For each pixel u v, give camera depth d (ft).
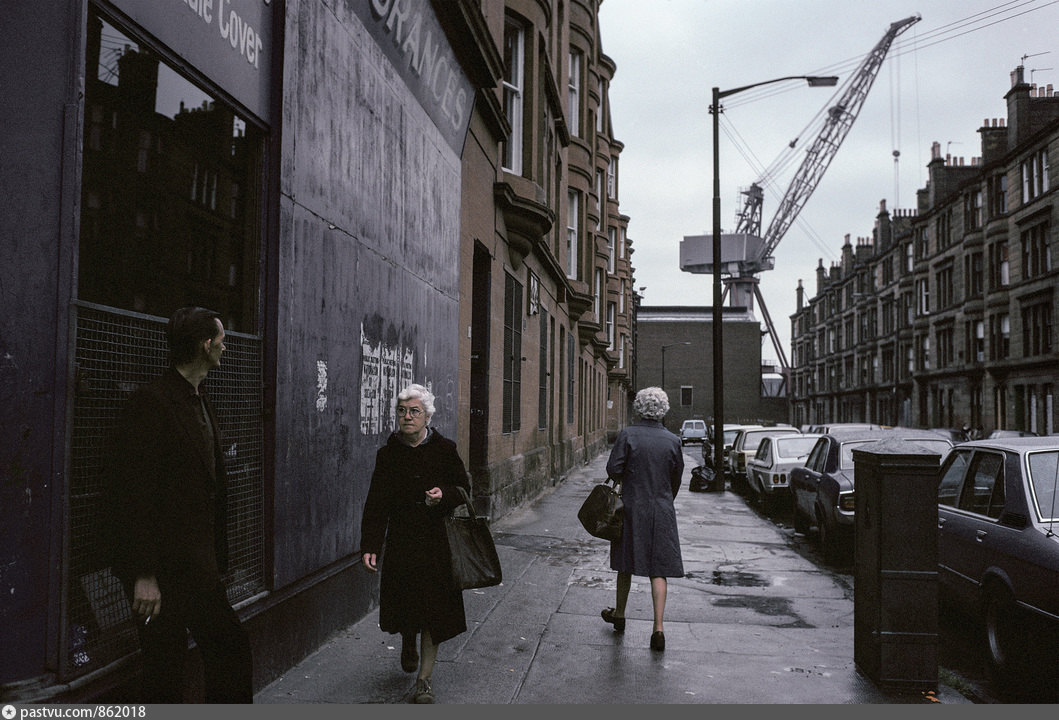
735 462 67.97
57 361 9.78
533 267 51.85
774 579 28.14
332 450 18.47
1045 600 16.25
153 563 9.57
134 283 11.84
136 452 9.67
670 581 27.50
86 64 10.61
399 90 23.70
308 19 17.02
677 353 327.06
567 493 58.03
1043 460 19.02
